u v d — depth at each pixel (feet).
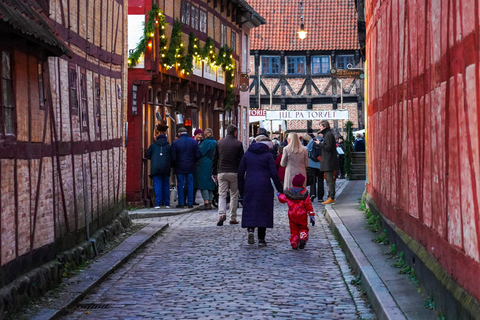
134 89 69.00
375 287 28.89
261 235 44.62
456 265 23.27
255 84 166.91
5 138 26.32
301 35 131.44
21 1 28.27
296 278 34.65
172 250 43.52
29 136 29.32
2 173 25.84
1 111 26.02
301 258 40.14
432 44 26.66
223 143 54.49
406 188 33.73
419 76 29.68
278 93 167.53
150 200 70.64
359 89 166.40
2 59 26.27
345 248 40.88
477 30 20.17
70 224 36.06
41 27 27.91
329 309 28.48
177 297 30.91
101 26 45.32
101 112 44.91
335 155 67.41
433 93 26.61
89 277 33.65
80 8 39.75
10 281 26.48
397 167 36.86
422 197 29.45
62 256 33.68
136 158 68.95
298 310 28.27
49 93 32.55
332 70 73.31
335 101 167.22
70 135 36.47
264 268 37.24
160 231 50.98
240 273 35.96
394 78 37.78
